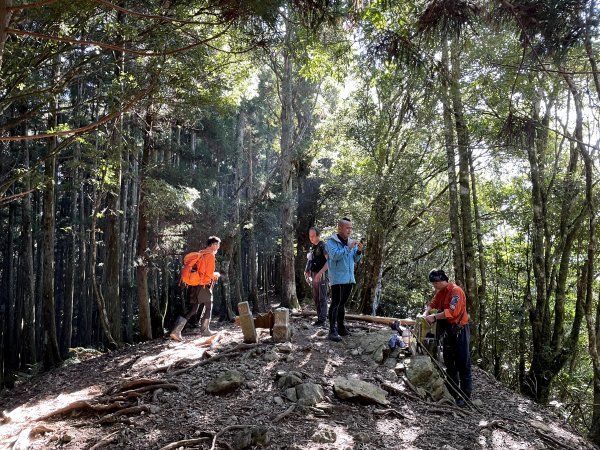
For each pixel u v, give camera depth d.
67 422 4.57
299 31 5.00
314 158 18.48
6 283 20.19
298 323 7.94
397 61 4.22
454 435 4.54
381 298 15.93
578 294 9.80
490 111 8.24
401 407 4.99
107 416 4.51
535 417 5.63
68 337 19.27
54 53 6.52
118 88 7.12
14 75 6.89
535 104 8.17
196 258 7.70
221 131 23.95
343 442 4.08
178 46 6.41
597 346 8.11
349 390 4.94
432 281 5.83
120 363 6.79
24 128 15.41
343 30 4.35
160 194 10.08
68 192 19.97
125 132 10.13
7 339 20.02
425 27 3.91
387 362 6.02
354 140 12.39
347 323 8.03
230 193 30.16
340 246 6.66
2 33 2.64
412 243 16.36
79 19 6.13
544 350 9.57
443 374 5.81
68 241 21.11
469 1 3.81
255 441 3.95
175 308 19.03
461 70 7.30
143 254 10.32
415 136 10.92
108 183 9.80
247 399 4.81
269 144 33.19
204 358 6.05
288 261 13.01
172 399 4.83
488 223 13.46
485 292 11.89
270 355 5.88
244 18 3.78
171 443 3.89
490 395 6.21
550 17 3.71
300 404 4.68
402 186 11.30
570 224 9.91
